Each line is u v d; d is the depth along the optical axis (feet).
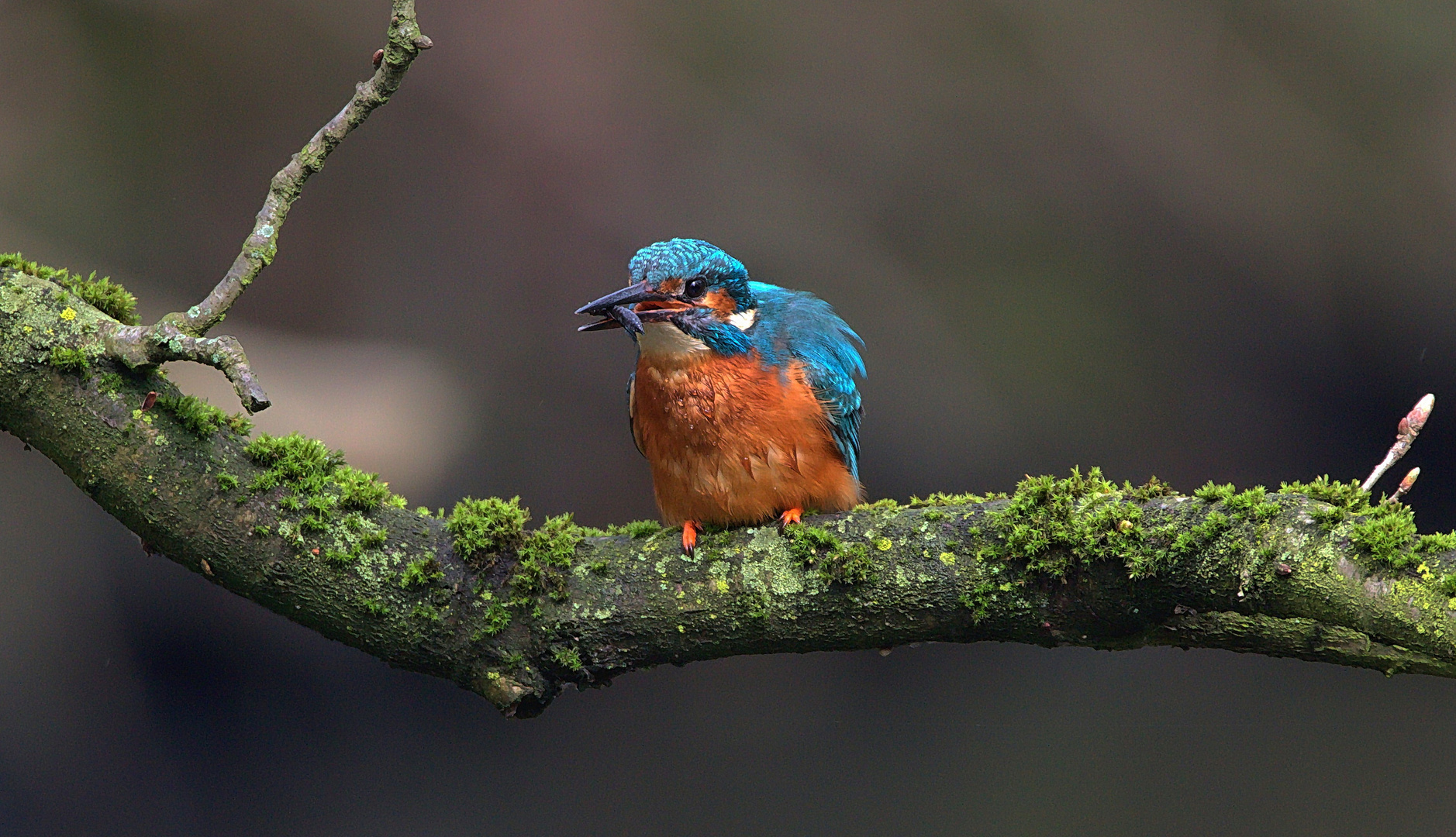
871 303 55.52
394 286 53.98
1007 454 55.36
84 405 12.51
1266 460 57.88
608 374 53.78
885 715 55.01
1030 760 50.52
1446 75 52.95
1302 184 55.26
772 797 48.78
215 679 48.85
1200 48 54.95
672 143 55.16
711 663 55.16
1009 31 55.52
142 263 52.60
